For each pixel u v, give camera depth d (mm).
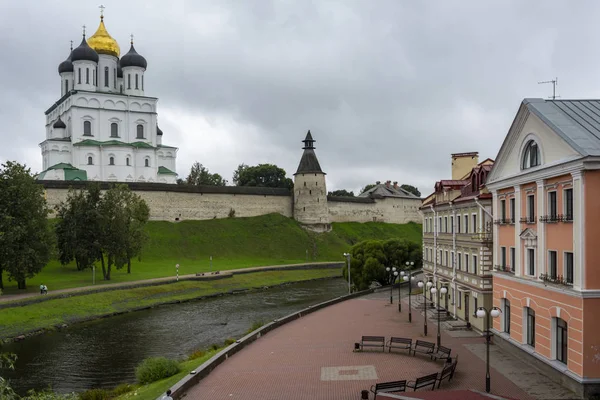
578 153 27484
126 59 151750
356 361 36812
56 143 141000
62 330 59594
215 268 108250
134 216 95875
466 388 29625
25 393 38406
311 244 143375
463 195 51969
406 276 85438
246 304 78188
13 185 71438
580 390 27859
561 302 30000
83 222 85562
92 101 144875
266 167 193750
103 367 45000
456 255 53000
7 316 58625
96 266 101688
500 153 38312
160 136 167500
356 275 86125
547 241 32094
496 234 40531
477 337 44375
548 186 31828
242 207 150625
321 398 28641
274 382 31938
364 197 186500
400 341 38969
